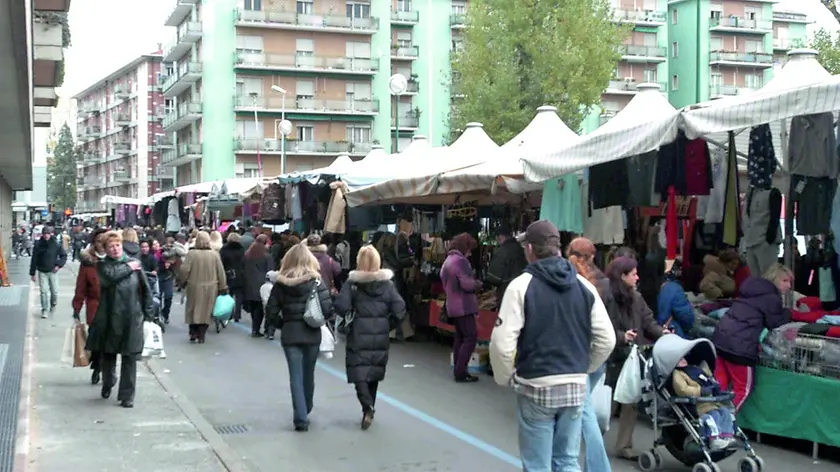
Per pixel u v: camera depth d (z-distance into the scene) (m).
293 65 59.09
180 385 10.46
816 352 7.02
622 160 9.07
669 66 66.12
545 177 9.15
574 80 36.69
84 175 110.75
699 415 6.44
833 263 8.94
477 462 7.06
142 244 15.29
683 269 10.48
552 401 4.73
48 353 12.34
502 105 37.12
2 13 8.84
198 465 6.70
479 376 11.03
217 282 14.27
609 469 5.69
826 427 6.87
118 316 8.75
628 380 6.65
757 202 8.95
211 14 57.91
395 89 27.25
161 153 81.75
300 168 60.34
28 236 50.97
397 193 12.89
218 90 58.16
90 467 6.59
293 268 8.12
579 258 7.02
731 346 7.45
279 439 7.83
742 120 6.70
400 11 62.69
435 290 14.09
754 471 6.42
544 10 37.50
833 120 7.64
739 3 65.19
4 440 7.20
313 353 8.27
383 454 7.31
